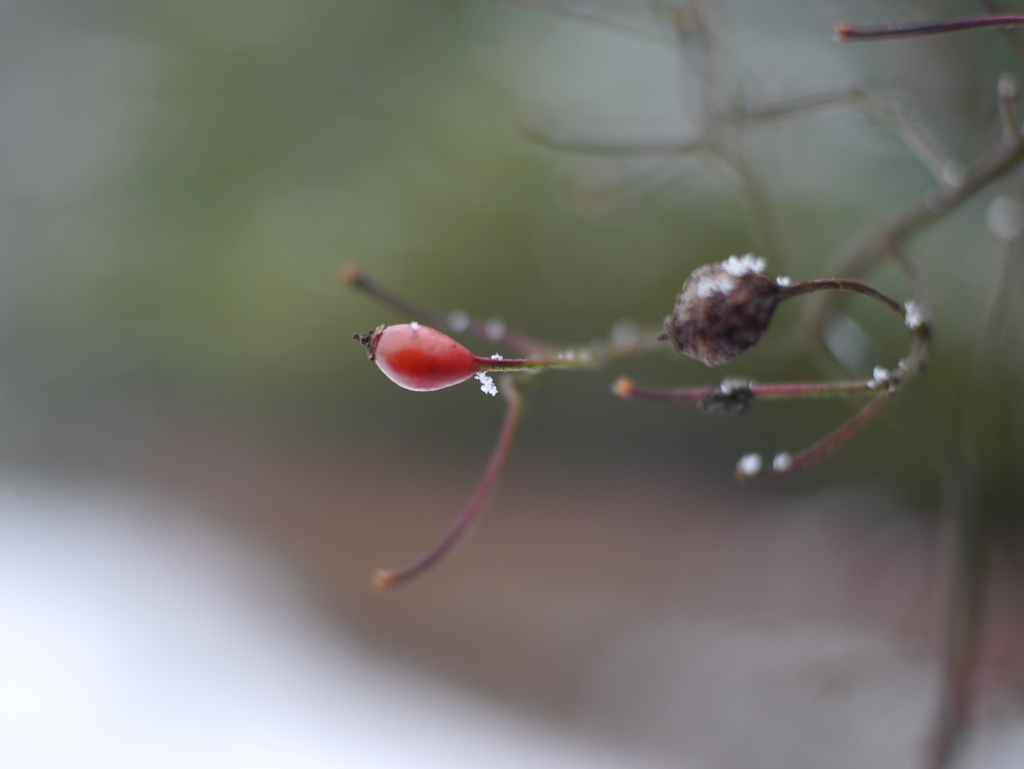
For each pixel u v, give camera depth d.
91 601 0.96
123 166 1.96
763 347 0.40
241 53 1.90
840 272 0.36
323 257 1.80
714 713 0.74
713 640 0.91
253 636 0.94
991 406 0.38
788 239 0.44
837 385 0.29
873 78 0.70
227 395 2.02
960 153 0.60
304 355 1.90
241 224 1.86
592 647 0.94
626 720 0.77
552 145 0.45
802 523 1.27
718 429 1.61
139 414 2.03
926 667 0.66
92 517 1.38
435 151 1.76
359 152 1.81
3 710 0.69
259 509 1.58
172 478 1.77
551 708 0.81
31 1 2.09
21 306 2.03
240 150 1.88
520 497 1.63
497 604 1.09
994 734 0.47
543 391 1.80
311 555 1.33
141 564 1.16
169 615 0.96
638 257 1.59
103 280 1.95
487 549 1.36
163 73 1.96
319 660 0.91
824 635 0.89
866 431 1.34
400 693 0.84
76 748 0.64
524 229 1.69
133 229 1.94
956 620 0.37
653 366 1.62
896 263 0.36
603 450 1.74
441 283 1.73
